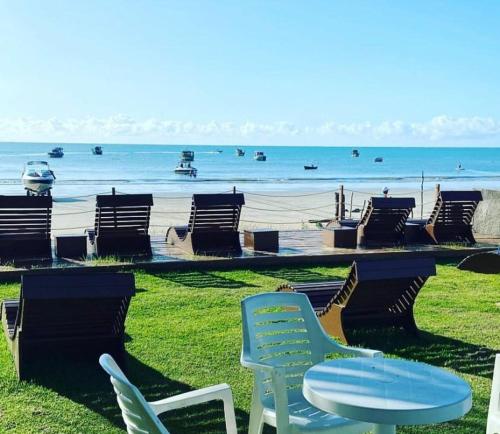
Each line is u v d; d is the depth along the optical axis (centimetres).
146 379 647
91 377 643
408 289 788
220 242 1302
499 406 471
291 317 525
